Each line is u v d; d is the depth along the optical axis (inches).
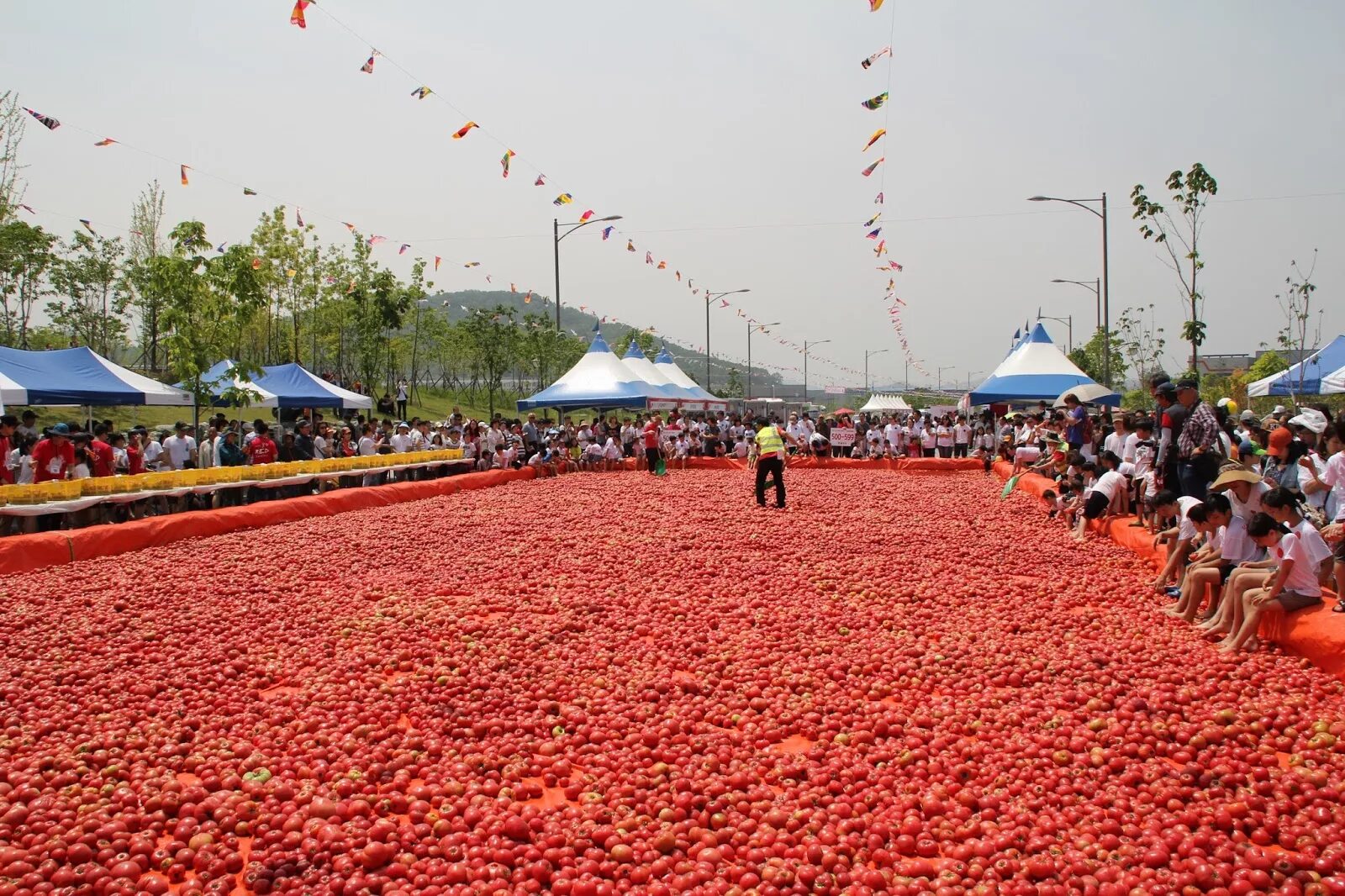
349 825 190.1
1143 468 488.1
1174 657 296.0
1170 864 173.6
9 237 1106.7
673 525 581.0
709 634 328.8
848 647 312.5
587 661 297.9
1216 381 1321.4
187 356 820.0
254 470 663.1
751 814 195.5
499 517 634.8
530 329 1883.6
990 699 260.5
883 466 1149.1
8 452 556.4
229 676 290.7
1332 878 166.1
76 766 220.8
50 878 173.3
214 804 199.2
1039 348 1015.6
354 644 322.0
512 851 178.9
